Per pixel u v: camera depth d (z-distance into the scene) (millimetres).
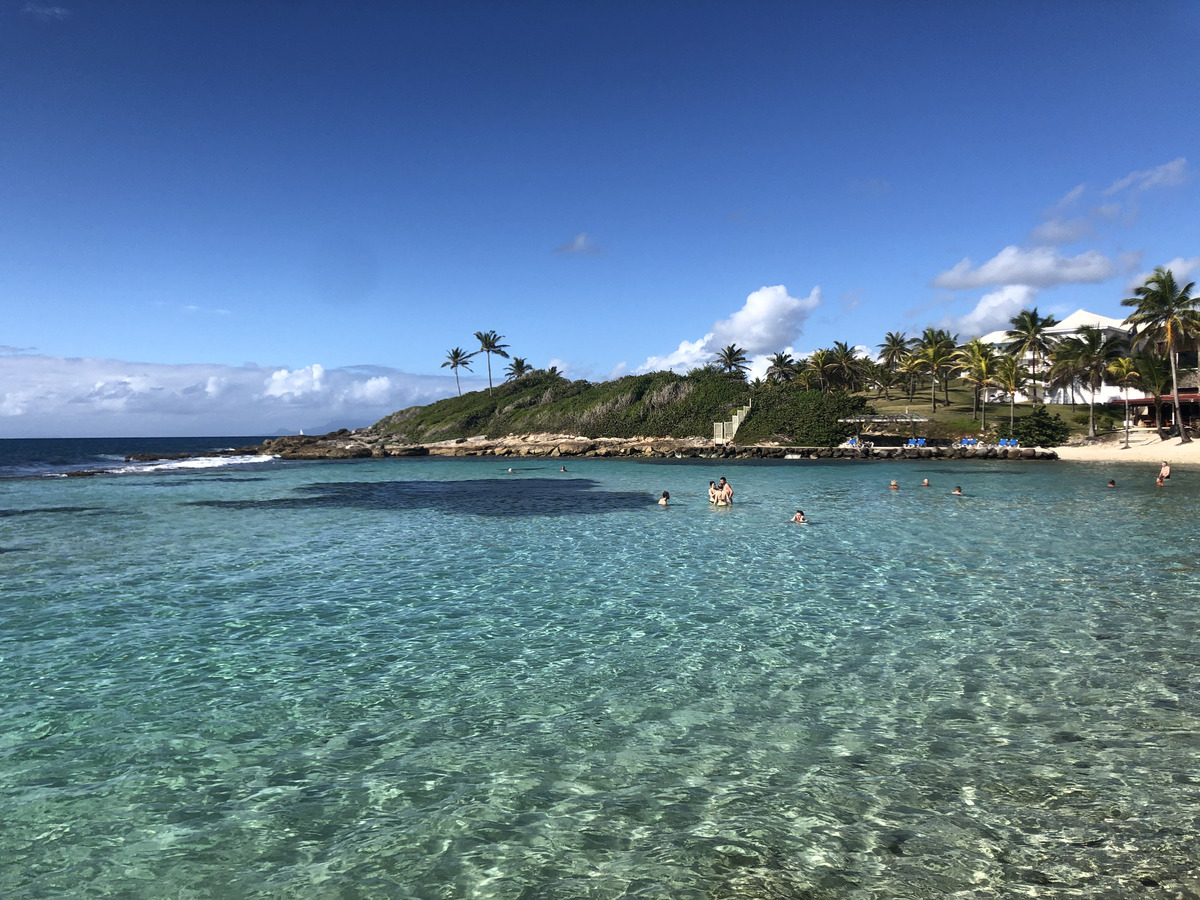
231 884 5199
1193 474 46219
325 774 6883
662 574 16281
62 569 17031
